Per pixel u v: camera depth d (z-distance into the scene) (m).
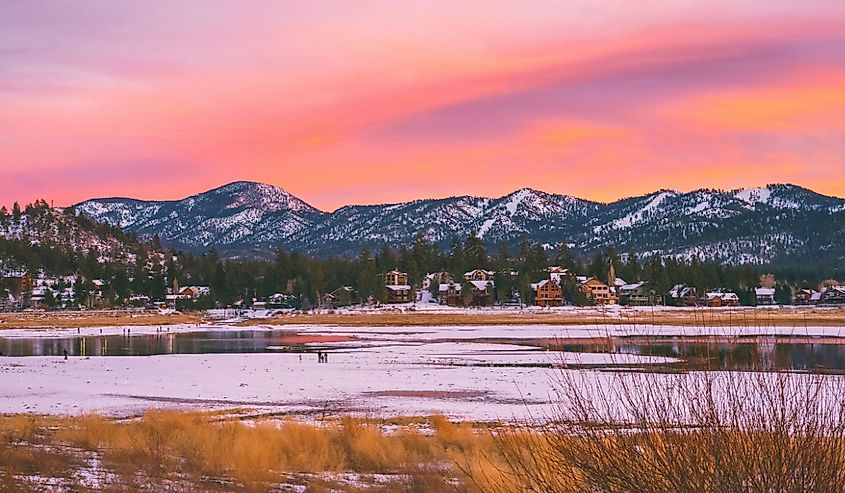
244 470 14.73
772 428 6.42
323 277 183.00
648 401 6.96
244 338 94.62
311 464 16.69
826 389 6.64
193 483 13.65
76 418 24.59
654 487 6.68
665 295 166.75
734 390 6.67
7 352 73.38
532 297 169.25
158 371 49.47
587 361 33.53
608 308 152.25
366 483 14.72
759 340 7.44
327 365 53.59
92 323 137.50
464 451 18.48
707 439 6.56
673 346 41.97
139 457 16.31
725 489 6.44
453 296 174.12
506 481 9.98
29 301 198.00
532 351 65.69
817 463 6.29
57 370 50.66
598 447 7.01
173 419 22.16
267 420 26.95
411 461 16.89
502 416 28.02
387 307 166.62
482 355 61.97
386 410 30.81
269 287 193.62
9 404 33.16
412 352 66.38
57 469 14.53
